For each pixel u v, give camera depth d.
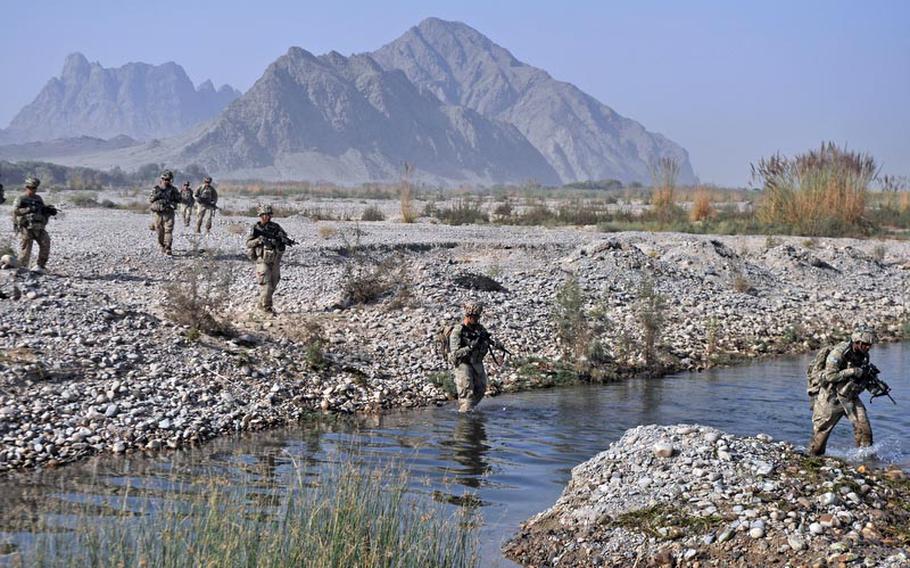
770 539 7.46
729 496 8.26
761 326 21.27
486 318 19.02
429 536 7.55
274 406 13.27
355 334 17.16
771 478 8.51
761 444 9.39
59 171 165.62
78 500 8.96
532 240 31.50
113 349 14.02
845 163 41.47
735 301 23.56
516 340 17.88
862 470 9.03
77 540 7.32
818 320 22.55
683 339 19.31
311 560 6.84
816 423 10.82
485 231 36.88
